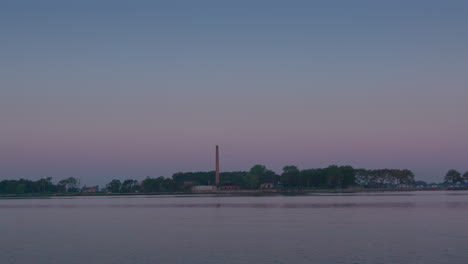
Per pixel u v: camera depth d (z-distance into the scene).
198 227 84.44
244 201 199.25
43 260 53.00
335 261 50.12
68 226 89.56
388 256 52.12
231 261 51.16
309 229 78.00
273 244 61.94
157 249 59.28
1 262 52.16
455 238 64.25
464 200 179.62
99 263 51.09
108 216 115.81
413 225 81.00
